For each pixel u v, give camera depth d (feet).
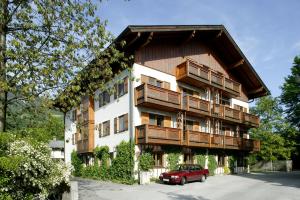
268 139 154.51
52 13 45.50
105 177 97.50
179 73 98.22
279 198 55.57
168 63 97.55
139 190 67.62
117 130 94.43
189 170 81.51
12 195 33.30
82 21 47.65
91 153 113.50
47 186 38.75
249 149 123.95
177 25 91.20
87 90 53.01
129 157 85.92
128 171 85.40
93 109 112.47
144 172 81.41
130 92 87.92
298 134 151.23
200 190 66.90
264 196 57.93
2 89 43.83
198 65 100.07
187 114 100.89
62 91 47.57
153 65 93.15
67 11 46.01
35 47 46.16
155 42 95.14
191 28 95.45
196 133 97.04
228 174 115.34
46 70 43.78
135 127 86.28
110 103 100.27
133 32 80.33
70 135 135.03
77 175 122.31
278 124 154.10
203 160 106.22
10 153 34.40
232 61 121.39
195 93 106.22
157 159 91.15
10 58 44.14
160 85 94.32
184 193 62.23
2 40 45.06
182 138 91.81
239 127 130.93
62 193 45.52
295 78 119.34
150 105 87.56
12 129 50.83
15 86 44.83
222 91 114.11
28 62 44.34
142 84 84.58
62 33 46.85
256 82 130.93
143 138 82.69
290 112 119.96
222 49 116.78
